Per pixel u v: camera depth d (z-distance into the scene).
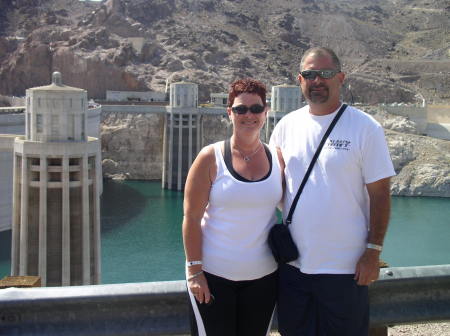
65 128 38.97
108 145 123.00
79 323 9.62
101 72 146.62
